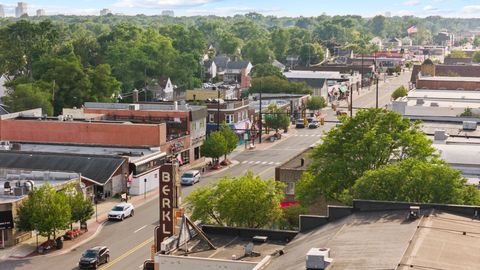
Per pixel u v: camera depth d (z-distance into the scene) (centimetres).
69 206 7731
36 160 10162
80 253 7475
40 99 15362
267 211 6425
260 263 4162
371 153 6756
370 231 4450
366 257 3897
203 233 5191
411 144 6800
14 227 7688
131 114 12675
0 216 7606
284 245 5016
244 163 12550
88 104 13525
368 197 5856
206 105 14362
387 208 4959
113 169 9925
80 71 16575
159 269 4594
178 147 11900
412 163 6016
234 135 12619
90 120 12075
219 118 14225
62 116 12094
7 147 11262
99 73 17175
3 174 9731
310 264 3806
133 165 10244
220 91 17288
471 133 9875
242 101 15075
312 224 5047
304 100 18688
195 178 10812
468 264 3759
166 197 5231
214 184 6719
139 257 7294
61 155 10244
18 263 7169
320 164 7081
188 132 12388
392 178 5831
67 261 7206
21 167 10019
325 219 5025
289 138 15338
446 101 13688
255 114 15750
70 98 16412
